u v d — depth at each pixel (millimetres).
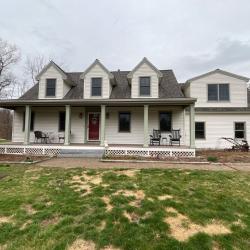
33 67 31062
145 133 12312
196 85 16188
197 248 3020
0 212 4141
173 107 14453
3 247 3037
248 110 15164
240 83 15945
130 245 3059
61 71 14938
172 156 11508
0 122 41906
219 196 4957
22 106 14344
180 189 5422
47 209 4254
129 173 7141
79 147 12586
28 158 10867
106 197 4891
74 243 3113
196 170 7719
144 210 4160
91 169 7855
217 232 3465
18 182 6164
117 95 14680
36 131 14188
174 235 3352
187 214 4051
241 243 3178
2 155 12320
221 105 15898
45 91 14945
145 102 12289
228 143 15398
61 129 15141
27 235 3311
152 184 5797
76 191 5309
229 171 7633
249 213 4148
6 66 31000
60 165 8953
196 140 15539
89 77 14695
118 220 3783
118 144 14297
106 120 14836
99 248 3010
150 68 14438
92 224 3639
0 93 30781
